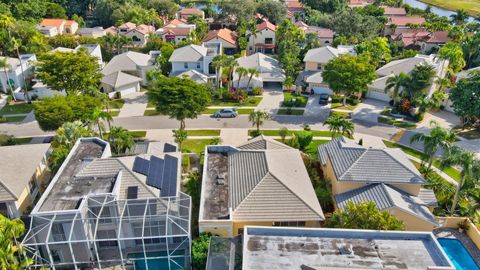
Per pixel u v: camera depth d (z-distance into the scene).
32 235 32.72
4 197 37.88
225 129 64.75
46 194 36.72
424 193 43.19
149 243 39.03
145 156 43.78
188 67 84.06
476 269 38.03
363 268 28.69
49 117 53.31
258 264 29.33
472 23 123.75
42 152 46.25
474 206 42.53
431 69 69.00
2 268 28.38
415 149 58.81
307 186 41.09
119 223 33.66
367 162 43.47
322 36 111.06
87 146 46.53
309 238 32.00
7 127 65.25
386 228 33.09
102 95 66.19
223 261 31.66
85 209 35.47
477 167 41.28
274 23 131.12
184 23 125.62
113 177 39.34
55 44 100.81
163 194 38.47
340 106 74.25
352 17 113.56
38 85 76.56
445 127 66.62
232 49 107.88
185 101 56.22
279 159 44.66
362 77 69.06
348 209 35.28
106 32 112.81
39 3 130.50
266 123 67.06
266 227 32.31
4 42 90.50
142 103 75.56
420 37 112.12
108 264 37.00
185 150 56.00
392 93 72.44
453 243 40.66
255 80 80.62
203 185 41.03
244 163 44.47
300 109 73.00
